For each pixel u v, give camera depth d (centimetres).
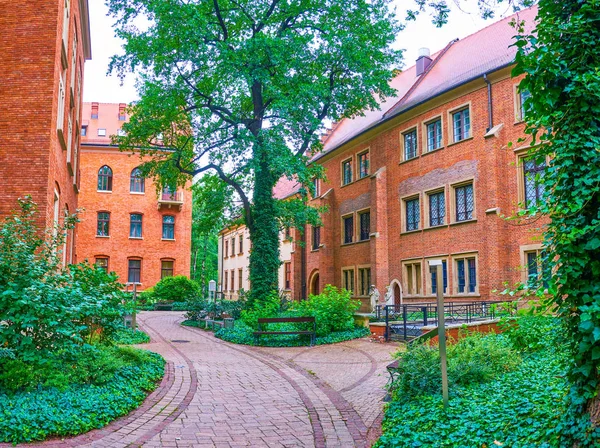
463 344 966
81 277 1000
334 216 3522
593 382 475
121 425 738
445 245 2464
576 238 498
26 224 901
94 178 4397
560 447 481
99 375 862
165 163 2606
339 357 1415
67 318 827
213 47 2291
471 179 2330
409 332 1667
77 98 2272
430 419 680
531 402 651
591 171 491
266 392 980
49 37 1413
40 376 782
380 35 2567
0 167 1342
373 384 1039
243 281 5397
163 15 2200
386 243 2895
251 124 2523
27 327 784
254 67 2258
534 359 927
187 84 2522
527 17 2478
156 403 864
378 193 2914
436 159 2566
